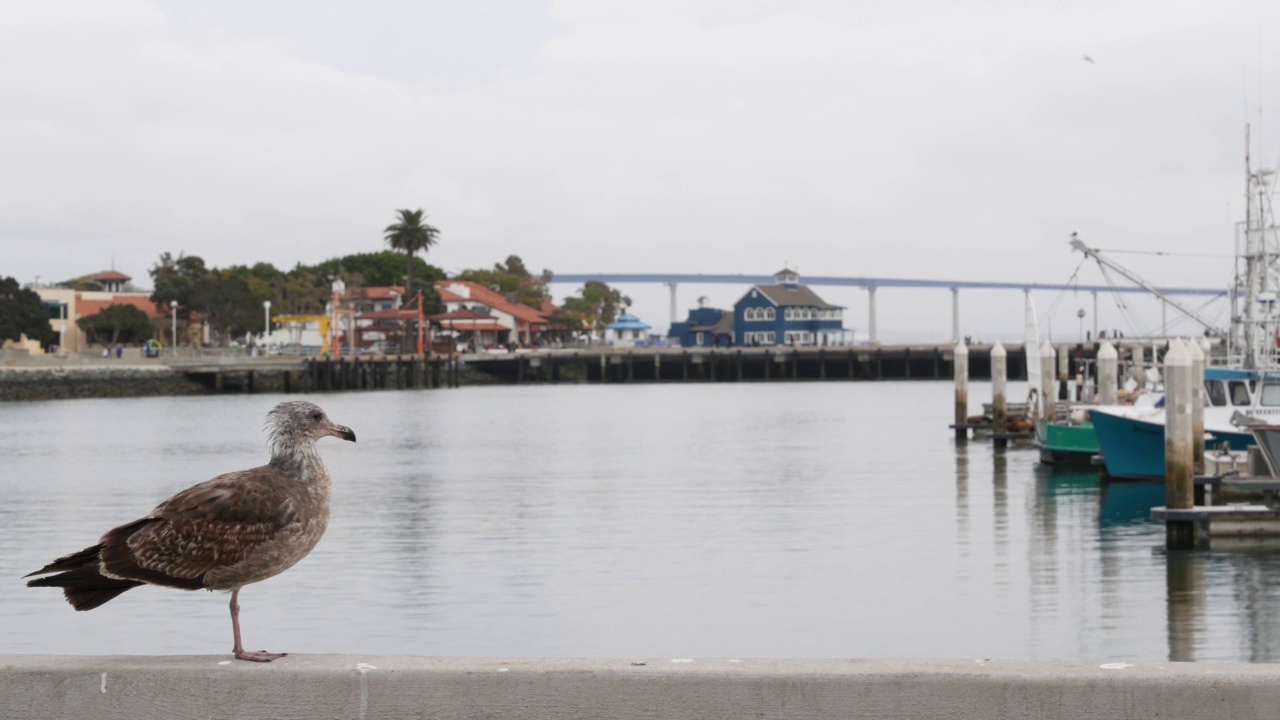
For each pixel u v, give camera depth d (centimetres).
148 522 664
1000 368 5384
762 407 9425
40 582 653
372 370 13200
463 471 4622
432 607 2166
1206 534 2744
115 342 14775
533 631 2009
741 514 3328
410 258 16575
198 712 611
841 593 2281
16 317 12356
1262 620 2050
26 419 8250
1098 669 584
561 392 12719
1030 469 4453
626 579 2408
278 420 707
